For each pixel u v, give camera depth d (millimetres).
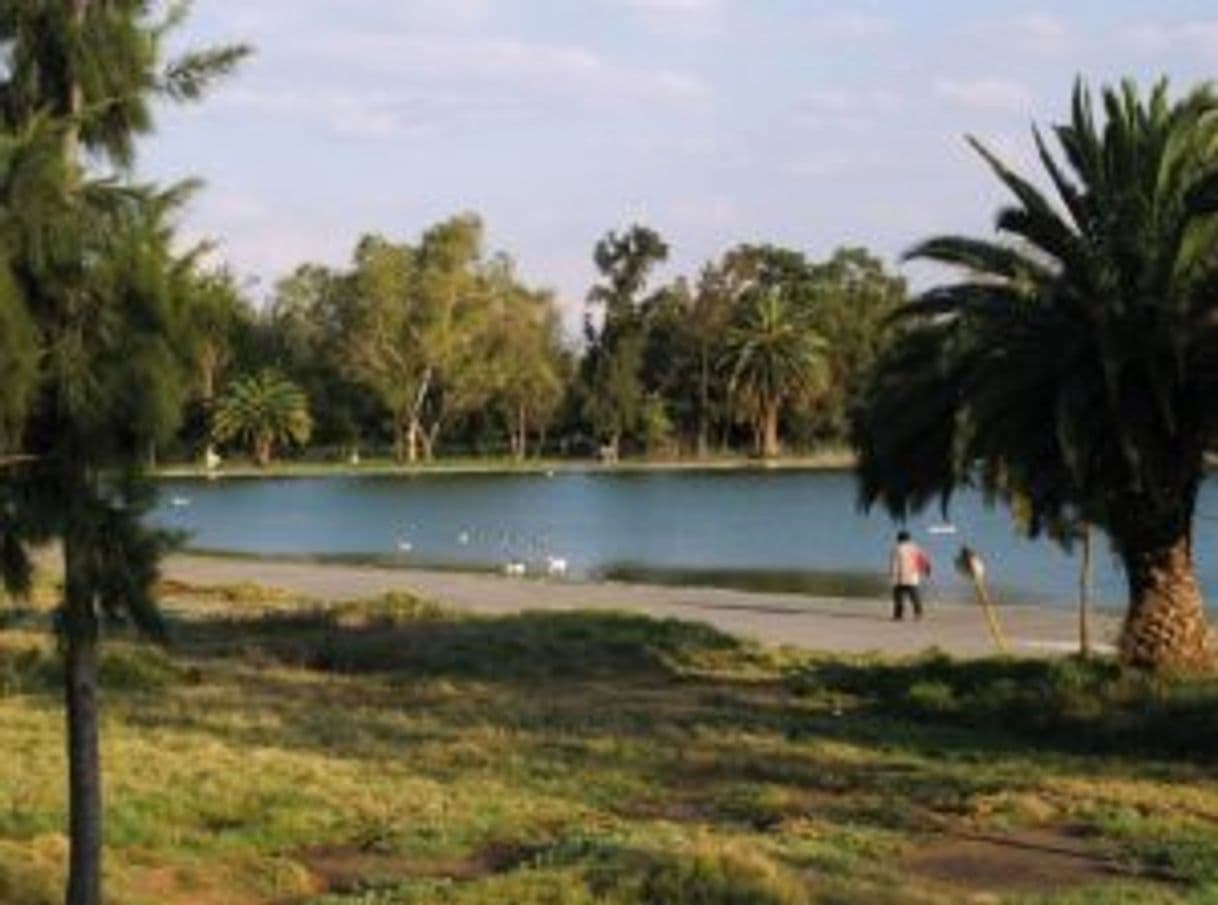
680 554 65625
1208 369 22812
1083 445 22484
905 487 24719
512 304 143000
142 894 13375
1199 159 23484
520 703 25219
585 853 14062
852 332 147875
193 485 120625
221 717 22781
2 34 10625
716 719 23516
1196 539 67500
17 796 16578
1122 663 24047
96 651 11914
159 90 10914
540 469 137125
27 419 10414
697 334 150250
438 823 16109
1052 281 23406
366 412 148750
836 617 37938
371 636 31953
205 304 10625
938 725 23062
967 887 13977
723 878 12633
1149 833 16094
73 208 10117
